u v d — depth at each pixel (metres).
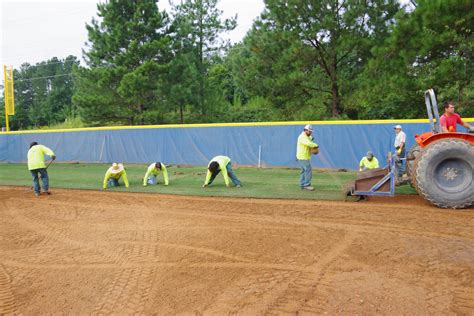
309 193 9.02
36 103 51.69
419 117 16.89
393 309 3.50
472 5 11.70
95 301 3.98
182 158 17.80
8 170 18.16
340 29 15.86
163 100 22.86
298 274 4.36
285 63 16.64
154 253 5.29
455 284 3.93
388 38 14.13
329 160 14.52
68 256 5.36
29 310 3.87
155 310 3.73
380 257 4.73
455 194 6.79
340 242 5.34
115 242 5.87
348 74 17.62
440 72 12.38
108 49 21.39
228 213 7.35
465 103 14.38
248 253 5.11
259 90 17.72
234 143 16.50
